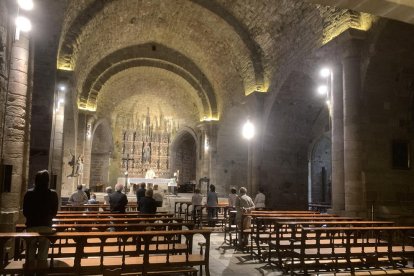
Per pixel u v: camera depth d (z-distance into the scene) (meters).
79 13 18.53
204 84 28.16
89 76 25.42
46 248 6.25
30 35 8.90
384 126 13.25
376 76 13.20
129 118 33.62
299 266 7.94
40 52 15.22
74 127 22.34
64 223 8.34
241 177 27.77
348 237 7.78
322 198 22.66
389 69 13.23
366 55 13.13
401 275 4.70
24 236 5.50
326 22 14.97
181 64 27.83
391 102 13.41
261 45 21.05
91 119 25.56
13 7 7.79
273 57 20.39
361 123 13.00
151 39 26.44
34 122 14.74
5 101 7.73
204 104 28.45
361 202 12.55
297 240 9.04
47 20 15.41
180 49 27.17
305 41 17.12
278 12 18.16
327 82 14.48
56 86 16.67
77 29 18.39
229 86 25.53
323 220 10.30
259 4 18.95
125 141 33.22
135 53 26.77
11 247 7.70
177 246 7.93
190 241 7.61
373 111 13.16
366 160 12.92
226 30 21.89
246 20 20.77
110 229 8.77
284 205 20.89
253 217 10.90
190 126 32.91
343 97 13.39
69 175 20.94
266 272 8.23
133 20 22.84
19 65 8.23
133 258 6.67
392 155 13.26
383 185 12.99
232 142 27.72
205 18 21.88
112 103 31.33
